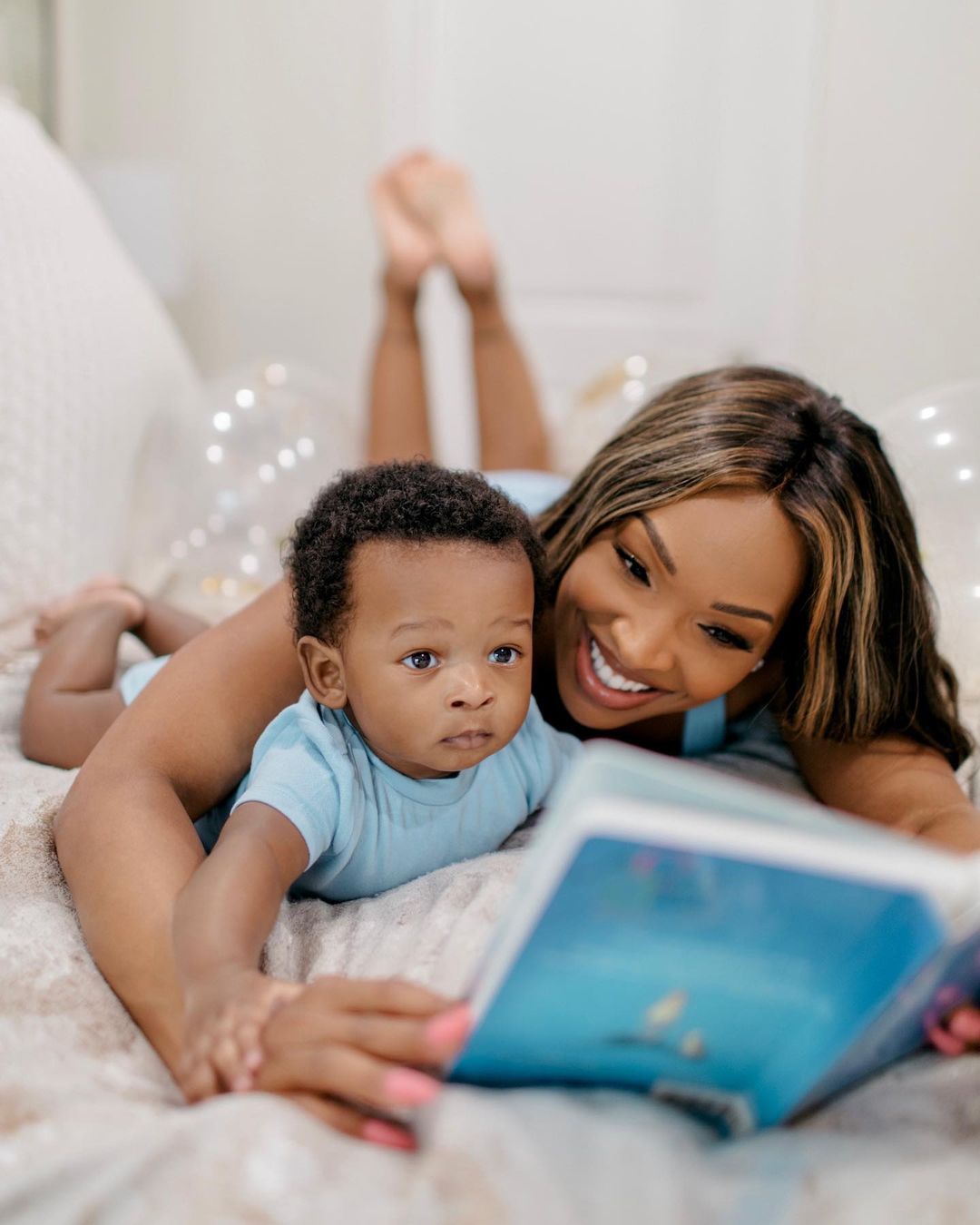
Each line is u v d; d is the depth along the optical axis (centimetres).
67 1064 64
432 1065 55
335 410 189
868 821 97
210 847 94
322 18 265
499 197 274
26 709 109
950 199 252
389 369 191
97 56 269
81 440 141
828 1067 54
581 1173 52
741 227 267
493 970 50
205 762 86
